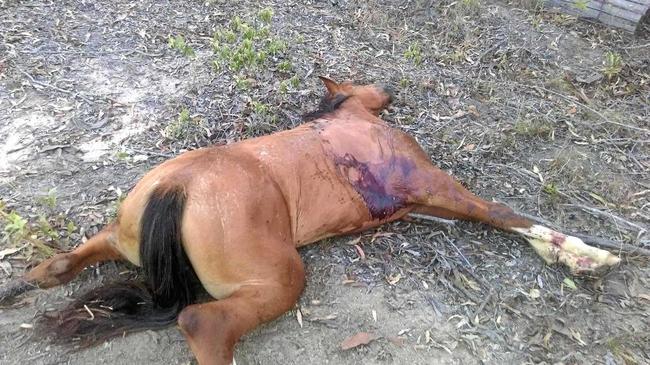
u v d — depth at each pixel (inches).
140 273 71.6
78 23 114.9
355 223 75.2
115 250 69.0
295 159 69.9
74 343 64.1
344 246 77.0
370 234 79.0
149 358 64.2
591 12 124.3
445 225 80.7
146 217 61.5
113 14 118.3
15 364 62.9
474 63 112.7
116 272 72.0
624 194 88.4
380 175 74.9
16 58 104.7
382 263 75.3
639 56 116.3
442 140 95.0
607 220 83.5
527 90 107.3
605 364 66.7
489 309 71.1
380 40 117.1
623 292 74.5
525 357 66.7
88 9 119.0
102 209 80.0
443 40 118.1
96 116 95.3
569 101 105.2
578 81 110.1
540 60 113.6
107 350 64.7
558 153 94.0
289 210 68.6
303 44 113.5
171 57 108.5
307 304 70.4
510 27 121.0
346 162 73.2
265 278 62.0
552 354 67.2
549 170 91.4
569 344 68.4
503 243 79.1
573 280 75.3
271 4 125.0
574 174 90.0
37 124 93.3
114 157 88.6
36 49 107.3
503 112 101.8
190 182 62.0
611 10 122.1
